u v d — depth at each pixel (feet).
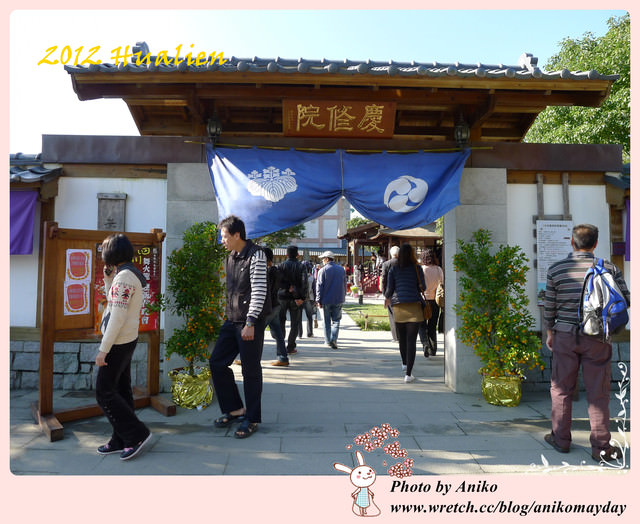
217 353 13.30
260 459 11.10
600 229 17.61
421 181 15.93
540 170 17.33
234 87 14.85
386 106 15.51
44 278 12.78
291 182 15.58
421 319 18.42
